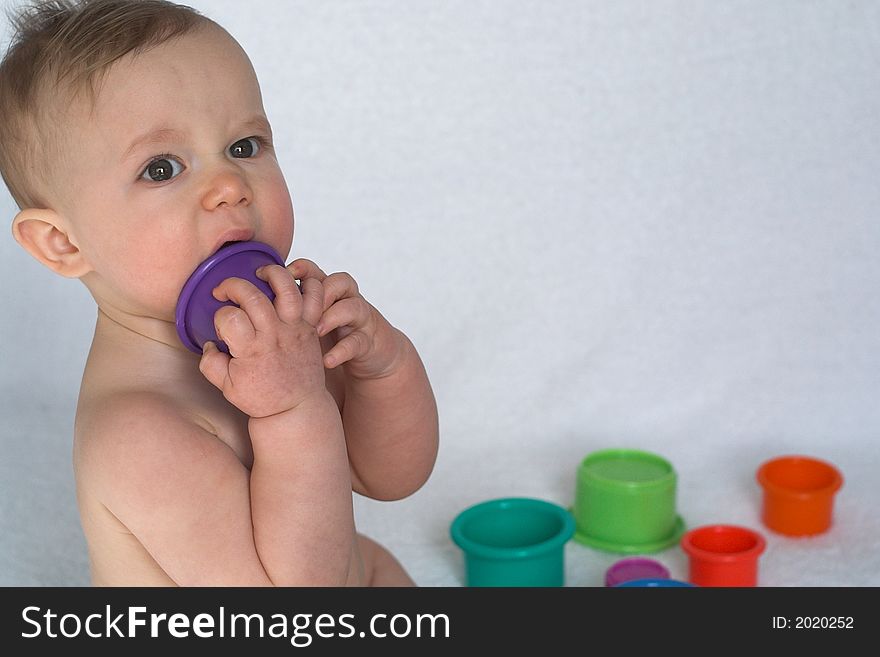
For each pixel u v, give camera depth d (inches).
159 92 44.6
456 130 90.1
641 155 89.5
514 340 88.8
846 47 86.7
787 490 71.2
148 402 46.4
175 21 46.3
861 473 77.9
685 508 75.3
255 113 47.0
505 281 90.1
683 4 87.8
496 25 89.2
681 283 89.2
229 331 42.3
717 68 88.1
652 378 86.7
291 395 43.5
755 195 88.4
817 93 87.3
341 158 90.0
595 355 88.0
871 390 84.3
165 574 48.6
